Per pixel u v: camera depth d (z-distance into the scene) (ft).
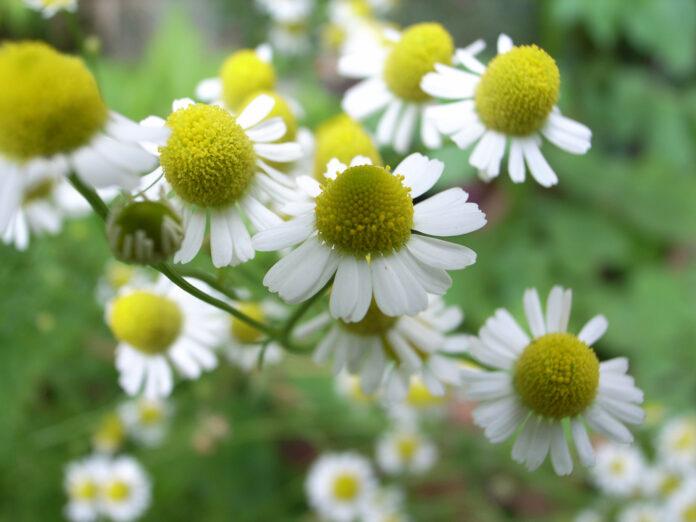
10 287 0.46
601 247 0.68
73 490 0.50
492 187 0.70
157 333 0.32
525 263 0.65
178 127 0.24
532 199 0.70
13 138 0.19
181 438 0.51
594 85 0.77
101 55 0.76
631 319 0.61
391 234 0.22
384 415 0.49
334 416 0.50
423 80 0.29
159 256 0.20
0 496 0.49
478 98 0.28
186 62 0.62
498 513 0.55
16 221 0.35
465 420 0.51
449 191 0.23
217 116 0.24
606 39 0.77
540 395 0.25
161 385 0.33
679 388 0.57
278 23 0.71
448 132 0.28
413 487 0.58
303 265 0.22
